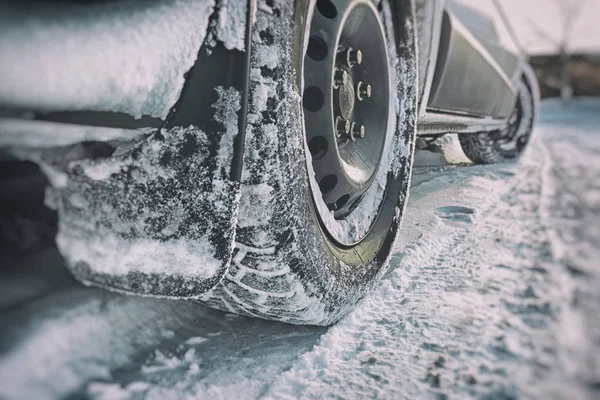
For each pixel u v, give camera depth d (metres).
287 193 1.11
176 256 0.93
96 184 0.83
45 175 0.76
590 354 1.24
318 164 1.43
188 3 0.92
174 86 0.89
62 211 0.77
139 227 0.89
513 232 2.45
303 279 1.18
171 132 0.92
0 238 0.74
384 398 1.07
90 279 0.82
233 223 0.99
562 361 1.20
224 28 0.96
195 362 1.20
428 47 2.29
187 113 0.92
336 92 1.54
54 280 0.88
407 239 2.32
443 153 5.29
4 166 0.72
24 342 0.95
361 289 1.50
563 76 25.80
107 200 0.84
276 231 1.10
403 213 1.89
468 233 2.46
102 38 0.78
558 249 2.13
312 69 1.38
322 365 1.23
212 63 0.94
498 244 2.25
